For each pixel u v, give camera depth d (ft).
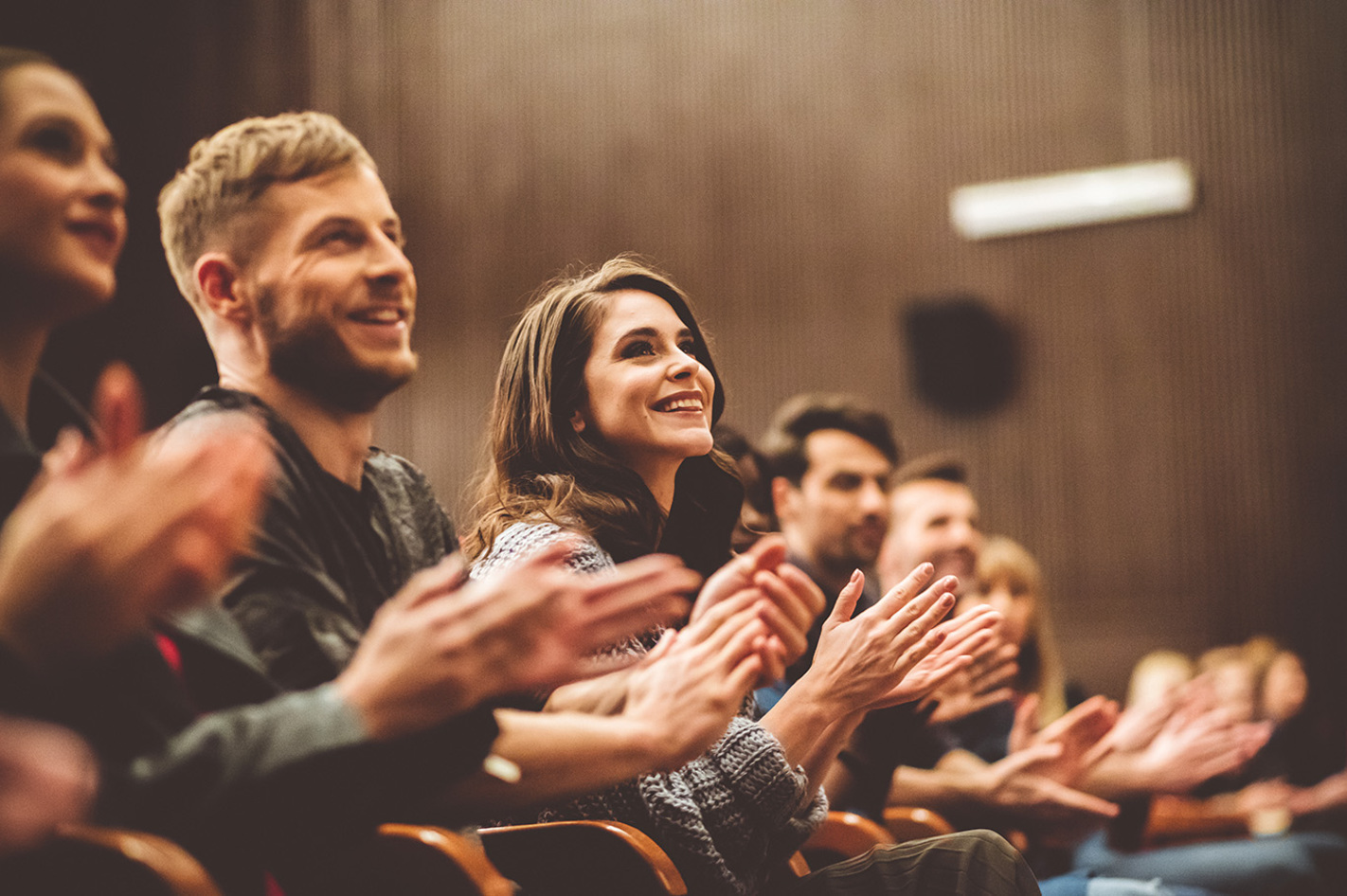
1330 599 29.45
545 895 5.09
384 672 3.14
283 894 4.16
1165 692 9.82
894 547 12.47
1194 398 30.83
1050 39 32.12
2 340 3.65
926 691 5.95
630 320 6.86
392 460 5.29
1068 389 31.58
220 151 4.67
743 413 33.27
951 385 31.94
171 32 34.47
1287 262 30.40
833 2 33.55
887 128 33.01
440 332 35.01
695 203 33.96
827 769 5.93
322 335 4.50
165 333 32.83
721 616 4.41
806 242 33.30
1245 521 30.27
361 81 35.37
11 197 3.48
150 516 2.50
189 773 3.05
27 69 3.58
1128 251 31.50
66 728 3.24
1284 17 30.68
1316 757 20.15
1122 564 30.96
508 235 34.83
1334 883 11.15
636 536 6.40
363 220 4.61
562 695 4.90
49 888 2.99
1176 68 31.30
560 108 34.83
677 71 34.35
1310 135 30.40
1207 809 12.68
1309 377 30.12
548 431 6.74
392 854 3.98
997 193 31.91
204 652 3.82
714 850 5.24
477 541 6.57
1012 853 5.75
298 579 4.23
